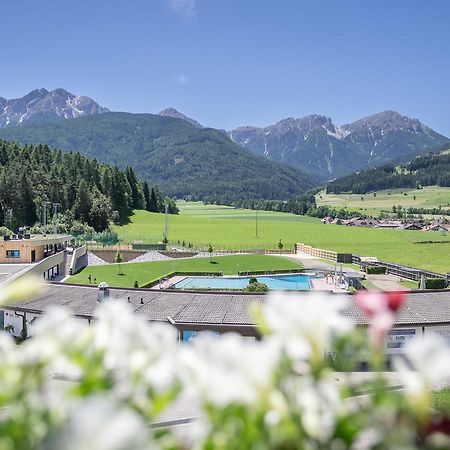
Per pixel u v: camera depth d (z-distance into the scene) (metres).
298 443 1.33
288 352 1.43
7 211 126.38
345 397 1.38
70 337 1.53
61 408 1.29
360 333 1.51
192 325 28.25
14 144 174.12
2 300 1.59
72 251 78.94
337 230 162.62
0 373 1.44
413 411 1.30
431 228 187.62
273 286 73.94
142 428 1.00
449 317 29.58
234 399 1.37
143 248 105.75
